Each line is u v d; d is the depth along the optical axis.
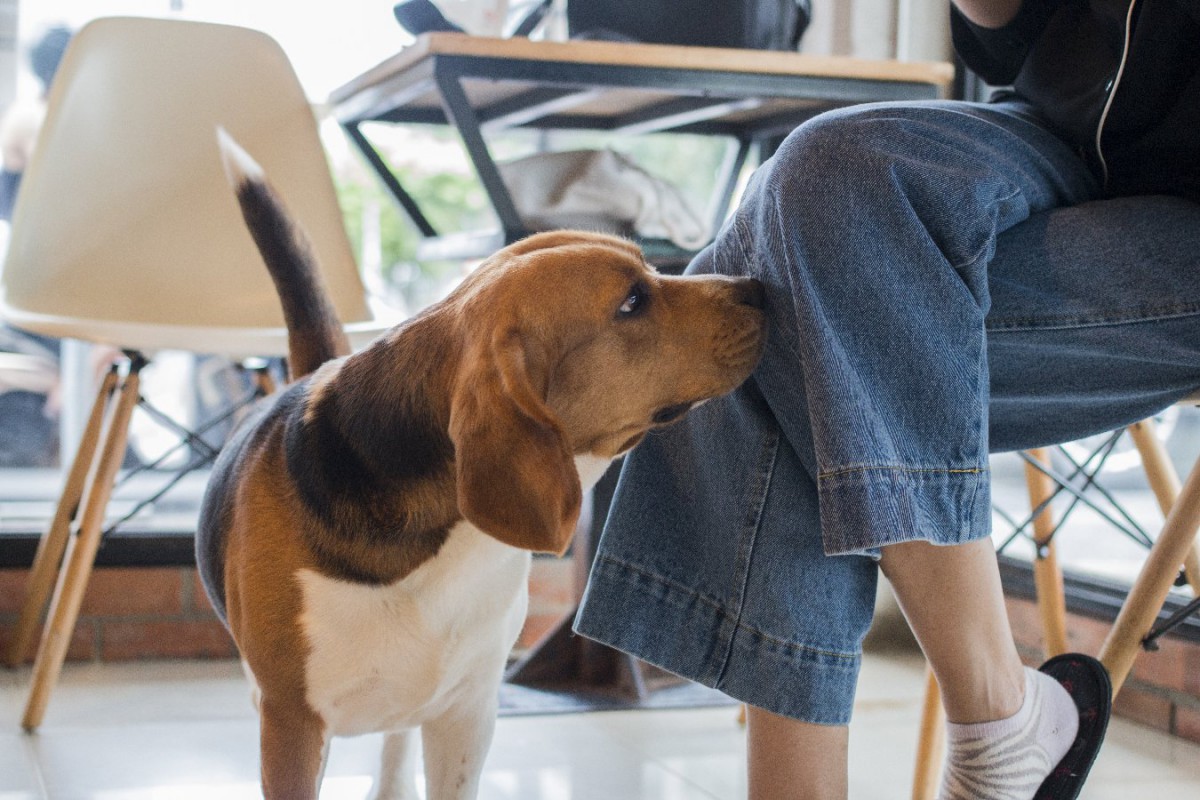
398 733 1.66
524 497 1.09
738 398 1.24
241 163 1.74
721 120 2.68
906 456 1.08
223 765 1.87
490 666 1.37
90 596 2.55
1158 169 1.30
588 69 2.06
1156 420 2.37
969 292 1.12
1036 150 1.27
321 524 1.27
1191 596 2.13
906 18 2.67
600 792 1.78
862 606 1.20
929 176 1.13
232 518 1.37
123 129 2.33
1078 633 2.31
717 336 1.21
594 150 2.30
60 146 2.29
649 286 1.24
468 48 2.01
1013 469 2.78
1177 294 1.19
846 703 1.19
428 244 2.65
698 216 2.40
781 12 2.29
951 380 1.09
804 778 1.18
